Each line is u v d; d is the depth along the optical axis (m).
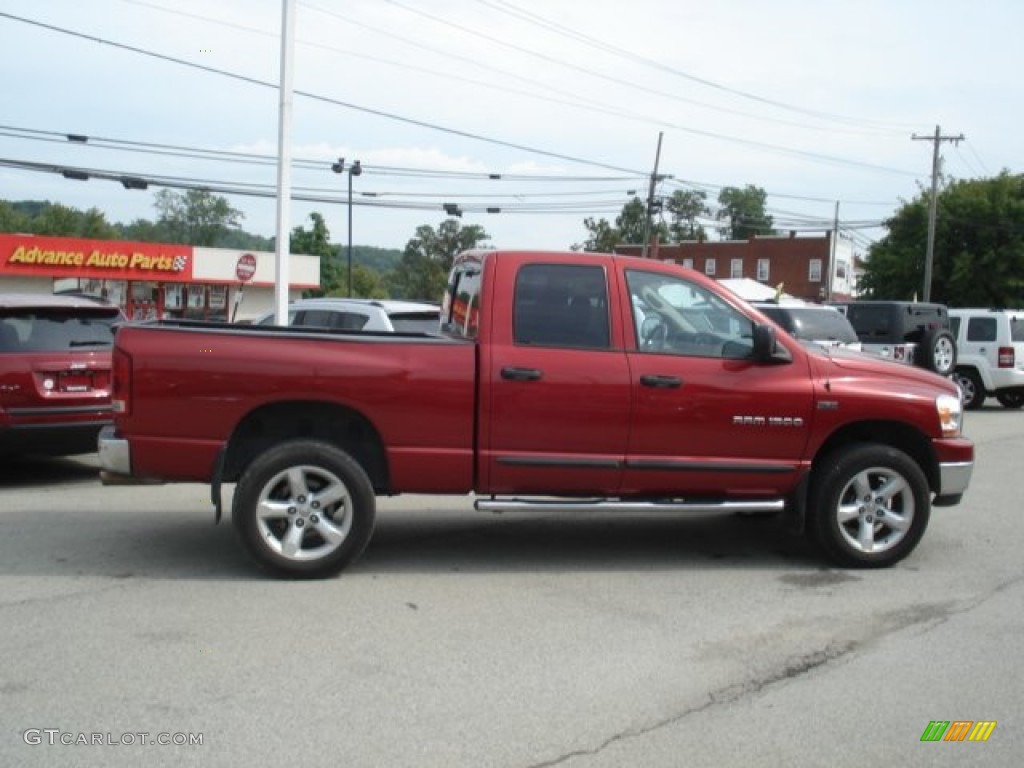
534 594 6.18
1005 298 52.34
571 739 4.15
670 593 6.25
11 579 6.29
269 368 6.20
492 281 6.50
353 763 3.90
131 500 8.92
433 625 5.54
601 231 80.56
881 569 6.90
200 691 4.55
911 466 6.79
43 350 9.27
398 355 6.34
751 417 6.58
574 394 6.40
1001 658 5.18
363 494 6.29
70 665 4.84
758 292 26.92
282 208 13.63
